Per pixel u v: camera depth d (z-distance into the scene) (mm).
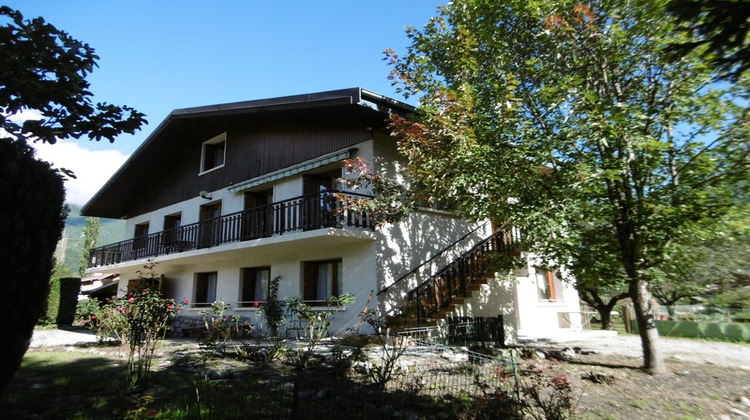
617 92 8344
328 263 12828
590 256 7941
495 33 9188
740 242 8102
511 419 4762
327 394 5586
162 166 19750
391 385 6375
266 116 14422
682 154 7738
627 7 7828
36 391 6035
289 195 13719
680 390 6789
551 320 16391
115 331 10648
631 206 7688
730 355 10641
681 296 20547
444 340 9734
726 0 2807
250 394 5395
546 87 7863
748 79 6012
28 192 4250
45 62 4234
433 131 8578
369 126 11625
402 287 11664
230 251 13734
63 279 20125
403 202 10164
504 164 8039
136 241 19219
